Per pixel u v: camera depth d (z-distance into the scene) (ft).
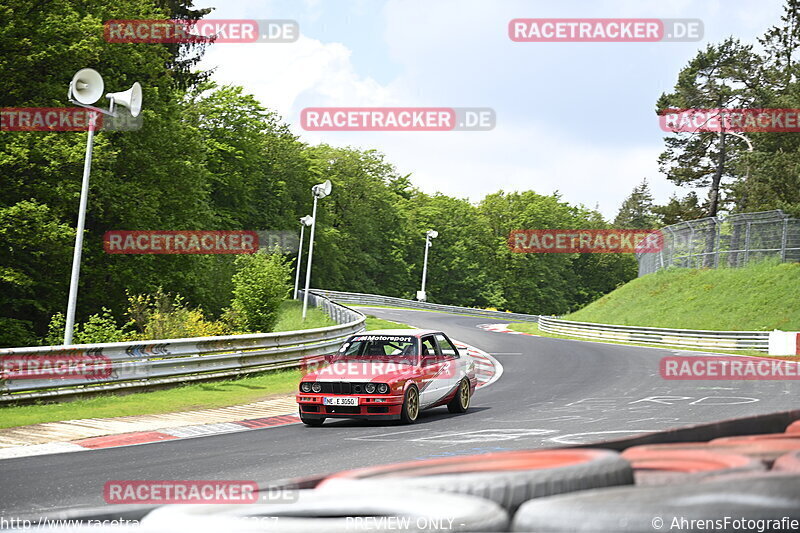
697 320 139.03
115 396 47.98
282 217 295.69
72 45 104.37
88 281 121.39
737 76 211.41
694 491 3.51
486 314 268.62
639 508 3.26
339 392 41.14
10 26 102.32
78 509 5.36
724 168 238.27
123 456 30.07
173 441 34.63
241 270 119.14
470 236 409.90
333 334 82.43
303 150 333.01
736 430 6.87
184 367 54.90
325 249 311.47
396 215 369.30
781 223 148.25
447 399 45.57
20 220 94.79
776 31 211.00
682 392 56.24
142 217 122.21
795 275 138.10
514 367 82.38
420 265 391.86
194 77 152.66
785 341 102.42
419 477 4.58
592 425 38.24
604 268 437.99
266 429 39.70
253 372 62.85
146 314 82.89
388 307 258.78
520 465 4.74
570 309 422.00
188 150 137.69
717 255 160.56
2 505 20.72
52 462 28.48
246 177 250.98
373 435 36.60
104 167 115.75
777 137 189.88
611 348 110.42
